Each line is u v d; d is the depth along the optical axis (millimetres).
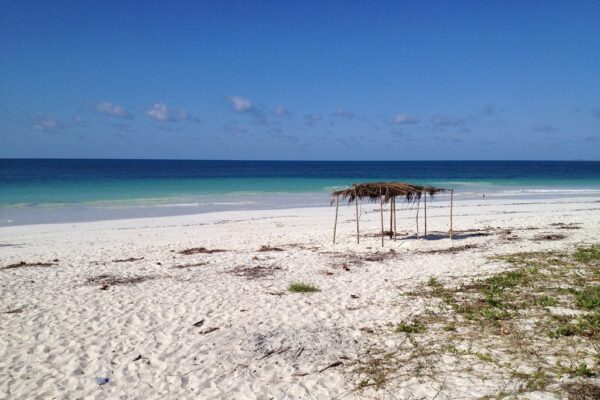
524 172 91312
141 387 5801
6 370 6352
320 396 5406
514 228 18734
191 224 21859
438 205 28984
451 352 6402
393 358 6309
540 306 8203
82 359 6660
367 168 123250
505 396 5109
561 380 5395
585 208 26734
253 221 22688
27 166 112062
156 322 8180
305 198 34406
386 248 14945
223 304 9172
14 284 11094
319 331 7434
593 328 6938
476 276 10742
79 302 9500
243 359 6477
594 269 10914
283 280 11094
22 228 20594
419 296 9289
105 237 18406
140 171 86812
